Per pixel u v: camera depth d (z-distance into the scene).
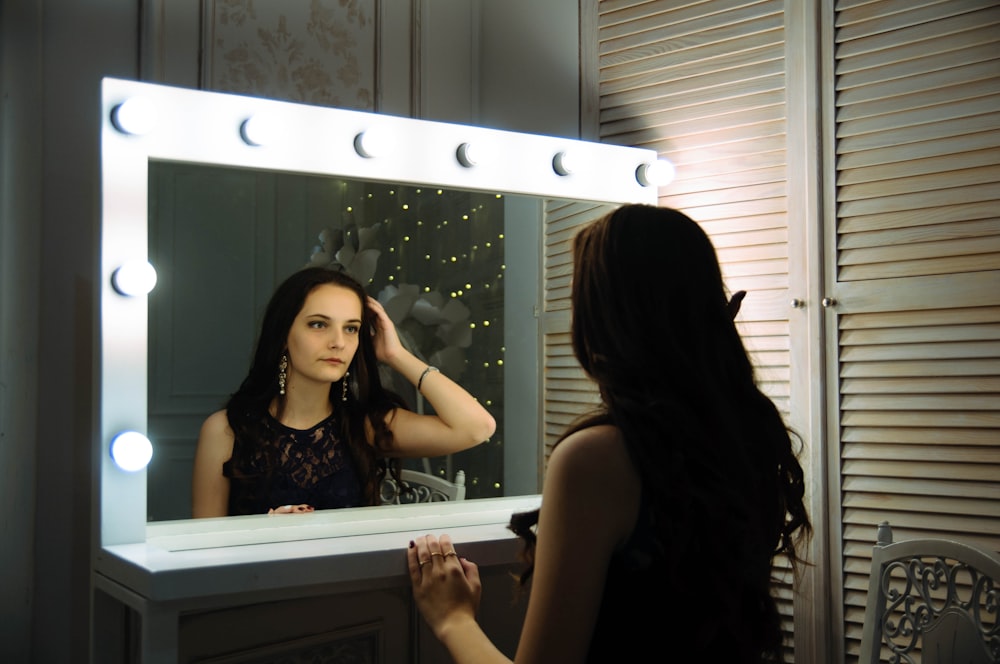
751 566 0.72
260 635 1.09
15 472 1.35
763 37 1.55
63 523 1.40
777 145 1.54
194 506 1.25
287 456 1.32
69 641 1.40
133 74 1.48
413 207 1.44
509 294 1.51
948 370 1.37
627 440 0.71
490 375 1.48
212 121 1.28
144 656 0.97
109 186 1.21
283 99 1.62
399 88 1.76
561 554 0.71
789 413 1.52
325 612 1.15
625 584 0.73
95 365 1.23
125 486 1.20
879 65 1.43
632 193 1.63
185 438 1.25
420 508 1.41
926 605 1.06
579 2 1.75
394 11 1.75
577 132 1.75
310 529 1.29
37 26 1.38
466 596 0.98
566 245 1.56
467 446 1.46
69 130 1.42
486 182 1.50
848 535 1.46
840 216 1.47
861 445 1.45
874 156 1.44
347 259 1.38
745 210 1.57
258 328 1.31
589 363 0.78
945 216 1.37
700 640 0.70
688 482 0.70
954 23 1.36
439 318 1.45
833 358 1.47
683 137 1.64
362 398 1.38
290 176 1.35
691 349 0.74
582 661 0.70
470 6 1.84
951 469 1.37
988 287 1.33
